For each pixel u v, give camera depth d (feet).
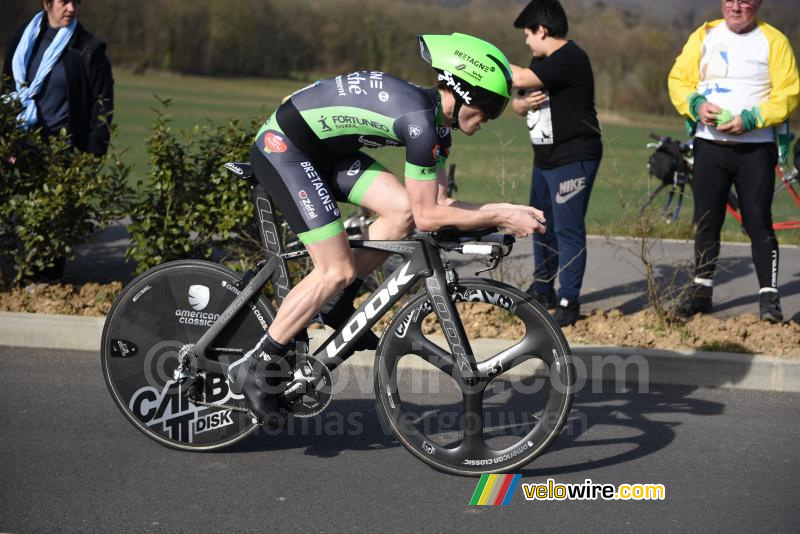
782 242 27.63
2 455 13.21
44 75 19.95
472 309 18.40
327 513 11.69
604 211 38.73
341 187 12.71
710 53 18.38
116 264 22.43
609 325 17.95
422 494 12.25
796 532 11.25
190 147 19.20
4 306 18.71
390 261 18.71
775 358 16.29
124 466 12.95
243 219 18.85
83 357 17.43
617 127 112.78
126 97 114.32
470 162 61.36
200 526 11.30
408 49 190.70
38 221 18.89
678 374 16.48
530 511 11.79
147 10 175.63
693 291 18.81
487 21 191.72
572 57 17.75
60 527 11.20
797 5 120.47
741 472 12.93
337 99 11.94
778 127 18.54
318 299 12.37
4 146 19.10
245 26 182.09
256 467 13.03
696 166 18.92
